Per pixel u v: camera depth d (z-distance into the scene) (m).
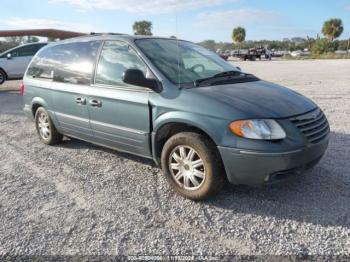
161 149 4.17
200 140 3.62
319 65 28.03
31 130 7.23
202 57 4.82
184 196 3.89
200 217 3.50
